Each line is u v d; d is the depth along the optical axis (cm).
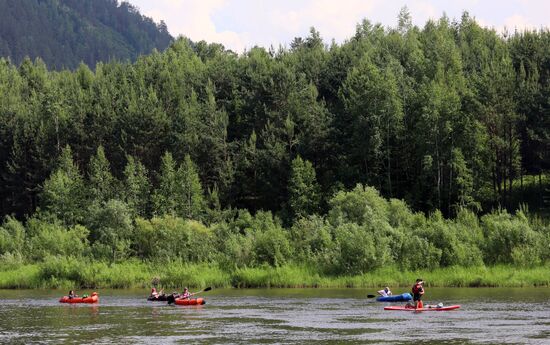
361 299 7212
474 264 9200
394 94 15050
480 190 13612
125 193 14300
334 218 11369
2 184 16488
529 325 5181
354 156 14962
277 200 15138
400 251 9294
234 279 8925
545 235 9550
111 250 10644
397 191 14788
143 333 5031
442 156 13962
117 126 16600
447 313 5934
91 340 4756
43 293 8475
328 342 4578
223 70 19625
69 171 15025
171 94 18400
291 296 7594
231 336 4850
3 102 18650
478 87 14525
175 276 8856
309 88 17125
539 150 14300
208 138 15650
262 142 16675
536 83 15225
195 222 12044
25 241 11869
